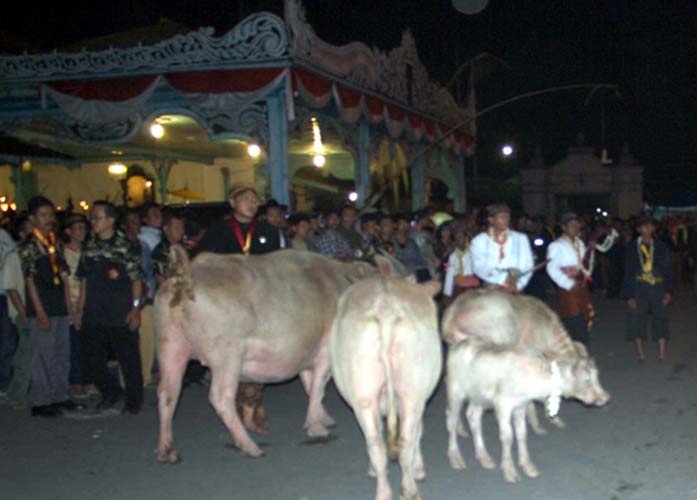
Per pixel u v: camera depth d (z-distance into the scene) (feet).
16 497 22.65
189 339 24.93
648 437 26.71
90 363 31.27
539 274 50.01
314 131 59.31
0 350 34.63
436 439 27.22
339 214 38.60
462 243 38.32
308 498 21.83
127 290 30.94
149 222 38.42
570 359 22.89
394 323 19.67
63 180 78.18
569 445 26.11
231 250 28.94
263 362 25.64
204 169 80.74
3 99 48.03
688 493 21.47
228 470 24.43
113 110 44.86
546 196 119.85
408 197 71.36
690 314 57.77
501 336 25.07
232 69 43.09
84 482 23.75
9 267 32.19
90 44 51.06
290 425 29.48
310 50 44.29
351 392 19.98
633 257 39.96
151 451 26.61
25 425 30.25
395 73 58.65
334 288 26.96
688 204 131.13
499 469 23.81
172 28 53.88
